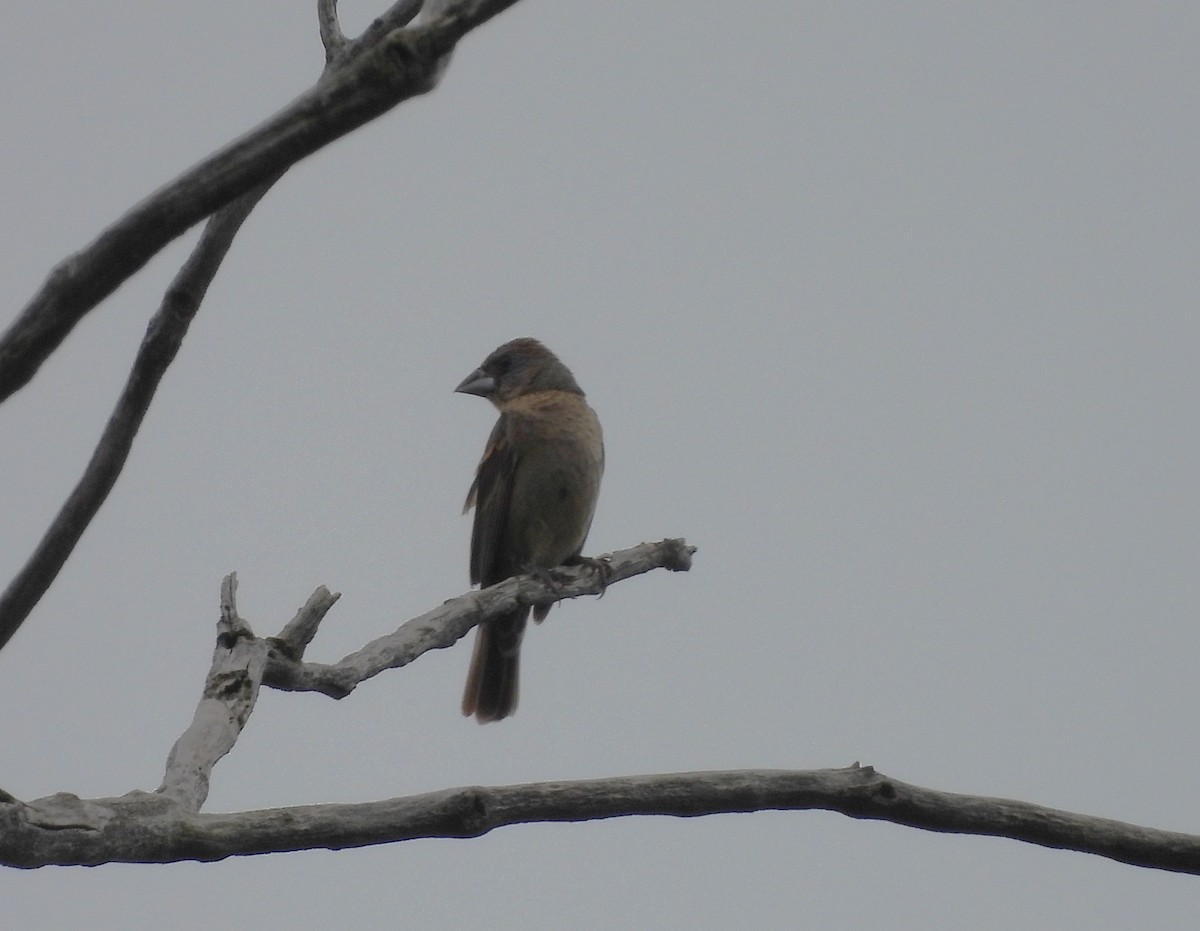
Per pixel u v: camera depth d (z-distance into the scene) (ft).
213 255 22.21
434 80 14.19
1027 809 21.48
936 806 21.17
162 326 22.07
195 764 20.76
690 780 20.65
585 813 20.13
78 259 14.24
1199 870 21.66
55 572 22.21
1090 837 21.49
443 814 19.47
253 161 14.10
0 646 22.18
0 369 14.34
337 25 23.08
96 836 17.60
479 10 14.02
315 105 14.03
